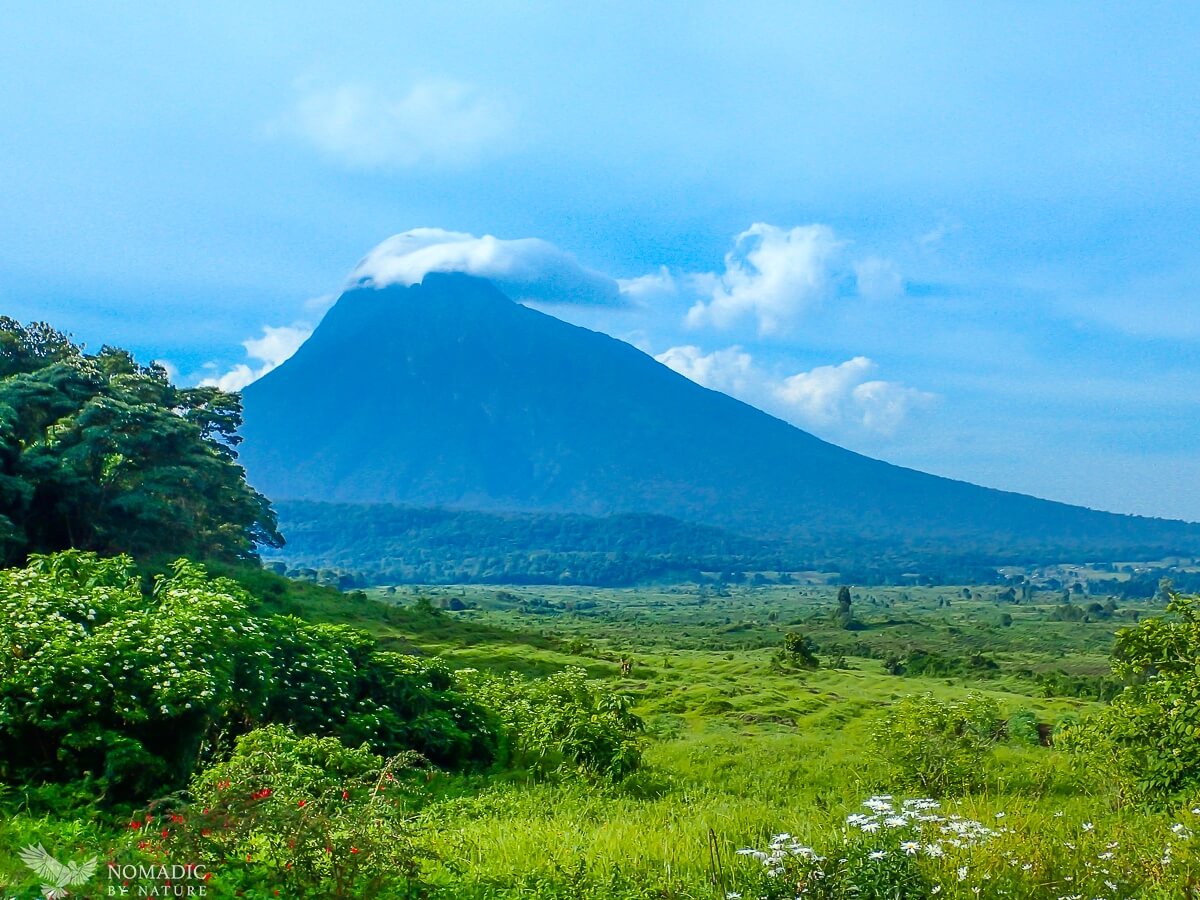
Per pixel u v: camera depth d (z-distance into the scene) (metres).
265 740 13.19
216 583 17.09
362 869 7.37
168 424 41.25
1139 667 13.74
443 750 17.17
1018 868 8.41
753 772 18.56
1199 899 7.78
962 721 17.92
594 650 51.62
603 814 13.55
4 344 45.94
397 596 187.88
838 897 7.90
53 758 11.52
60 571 15.45
